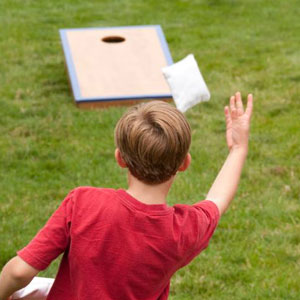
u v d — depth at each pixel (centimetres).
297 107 1155
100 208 303
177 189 884
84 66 1209
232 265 726
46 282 396
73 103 1164
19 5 1730
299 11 1698
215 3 1764
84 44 1276
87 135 1049
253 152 991
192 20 1645
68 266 317
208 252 748
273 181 910
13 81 1254
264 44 1479
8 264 304
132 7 1747
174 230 307
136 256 301
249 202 855
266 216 823
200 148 1007
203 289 685
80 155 987
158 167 300
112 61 1230
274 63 1361
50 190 888
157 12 1709
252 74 1305
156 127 301
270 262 730
